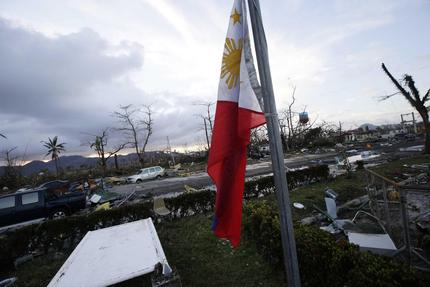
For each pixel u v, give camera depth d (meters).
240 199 2.10
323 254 3.24
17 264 6.09
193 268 4.93
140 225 5.55
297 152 39.28
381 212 6.59
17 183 34.34
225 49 2.12
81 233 7.27
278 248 4.14
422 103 17.94
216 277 4.53
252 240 5.55
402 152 22.38
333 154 29.06
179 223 7.88
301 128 46.56
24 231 6.54
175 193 14.86
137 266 3.56
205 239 6.32
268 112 1.78
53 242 6.87
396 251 4.11
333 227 5.86
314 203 8.59
